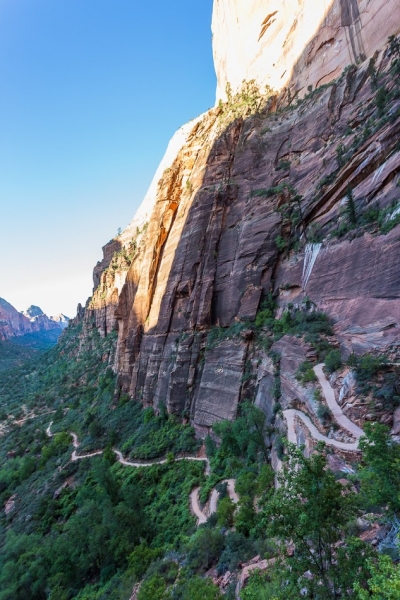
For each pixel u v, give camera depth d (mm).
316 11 61062
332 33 57344
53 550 34844
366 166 35500
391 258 25891
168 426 50781
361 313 27609
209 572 19203
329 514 8477
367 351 24531
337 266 33562
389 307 24469
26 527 44906
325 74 58000
